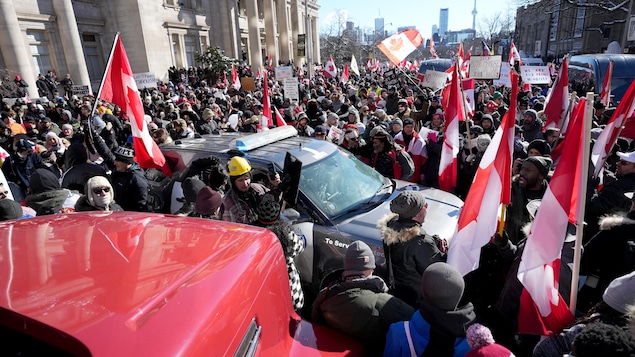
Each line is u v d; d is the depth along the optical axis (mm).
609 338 1352
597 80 14391
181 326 1149
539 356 1977
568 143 2285
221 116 11656
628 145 5703
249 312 1439
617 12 39625
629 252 2496
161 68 26219
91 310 1147
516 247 2953
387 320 2131
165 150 5051
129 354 1021
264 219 2738
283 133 4953
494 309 2777
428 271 1926
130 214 2156
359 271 2316
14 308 1136
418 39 9805
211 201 3078
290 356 1708
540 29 62969
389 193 4227
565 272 2666
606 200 3713
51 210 3701
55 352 1071
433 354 1881
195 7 30375
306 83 24297
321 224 3625
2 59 16656
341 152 4645
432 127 7977
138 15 24062
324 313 2279
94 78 23375
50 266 1391
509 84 12734
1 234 1699
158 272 1387
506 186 2768
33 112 10969
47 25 19000
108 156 5312
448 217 3781
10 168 6113
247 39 41250
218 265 1485
